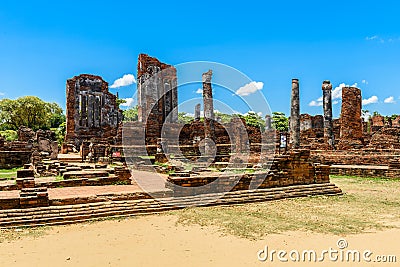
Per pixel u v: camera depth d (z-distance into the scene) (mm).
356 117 37906
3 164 31156
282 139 29094
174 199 13625
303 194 16156
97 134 57125
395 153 29469
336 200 15195
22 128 47531
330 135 35906
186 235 9688
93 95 57719
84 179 17953
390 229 10133
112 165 29609
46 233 9977
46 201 11797
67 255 8008
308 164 17438
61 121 89625
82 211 11812
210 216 12062
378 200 15172
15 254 8086
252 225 10742
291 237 9391
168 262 7508
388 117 66688
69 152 50031
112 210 12227
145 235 9719
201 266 7254
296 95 32875
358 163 28562
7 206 11430
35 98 74250
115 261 7586
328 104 36156
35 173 23281
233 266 7266
